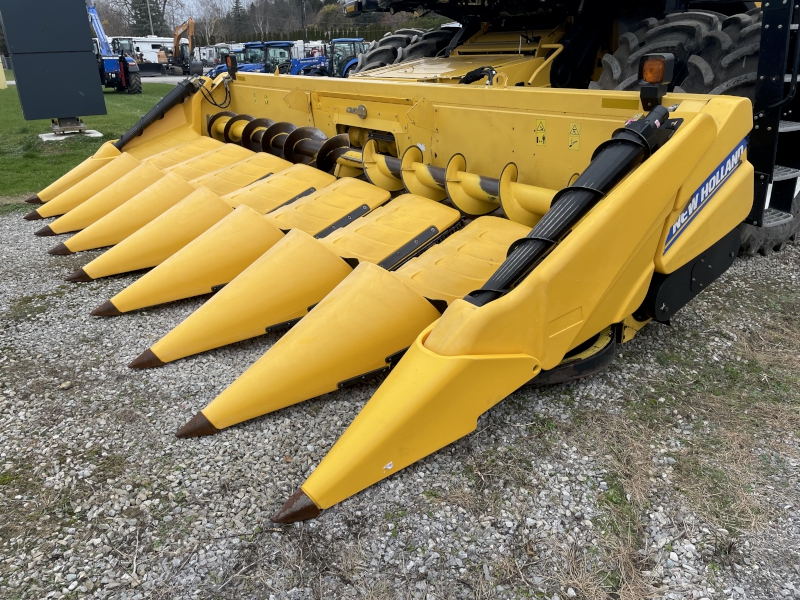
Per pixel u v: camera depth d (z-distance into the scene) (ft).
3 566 6.69
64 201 18.97
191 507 7.48
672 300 9.75
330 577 6.55
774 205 12.85
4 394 9.77
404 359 7.77
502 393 7.92
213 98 20.33
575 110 9.89
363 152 13.58
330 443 8.55
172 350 10.53
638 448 8.41
